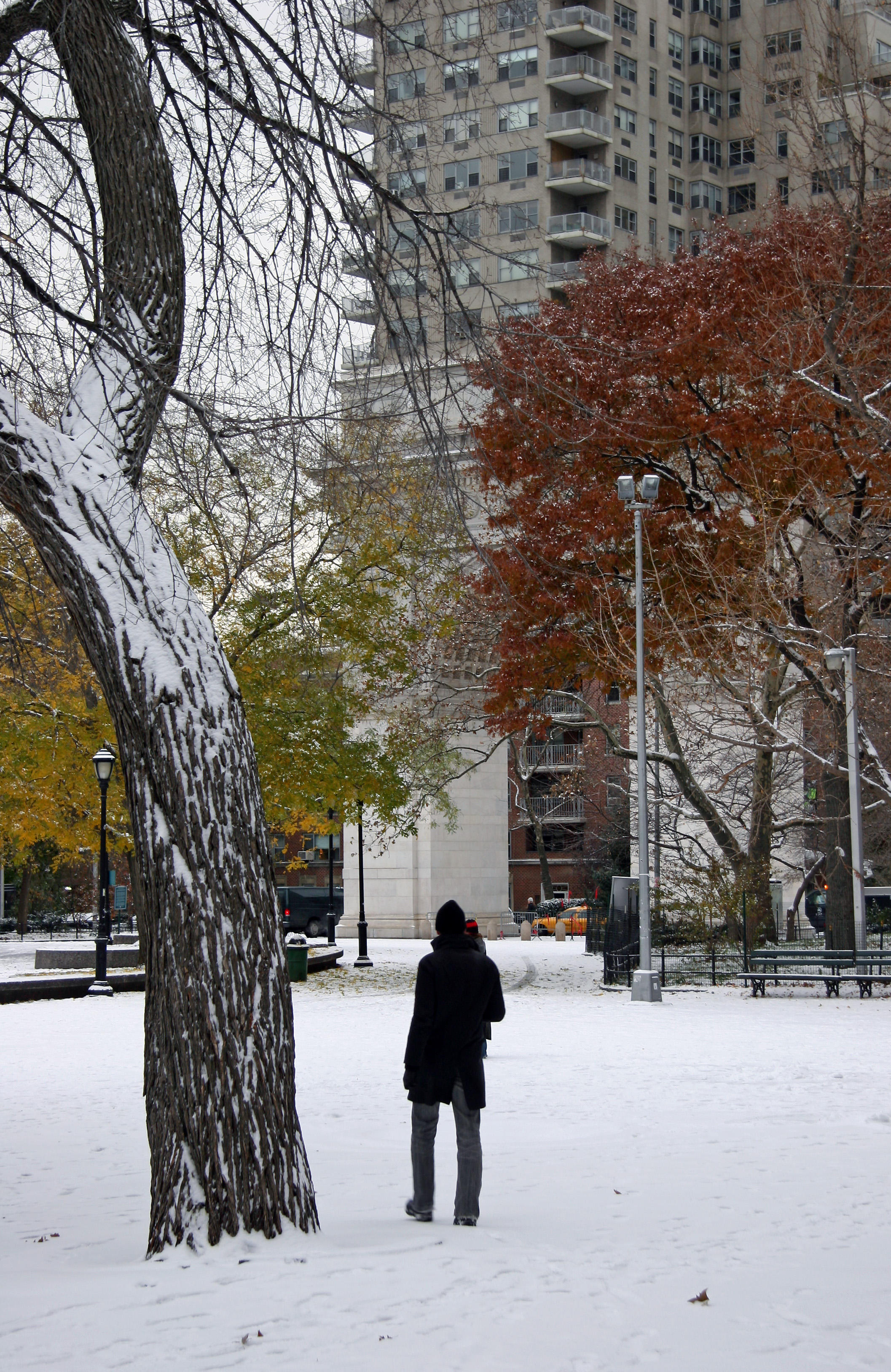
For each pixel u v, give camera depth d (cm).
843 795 3136
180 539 2241
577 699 3522
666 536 2908
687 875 4053
